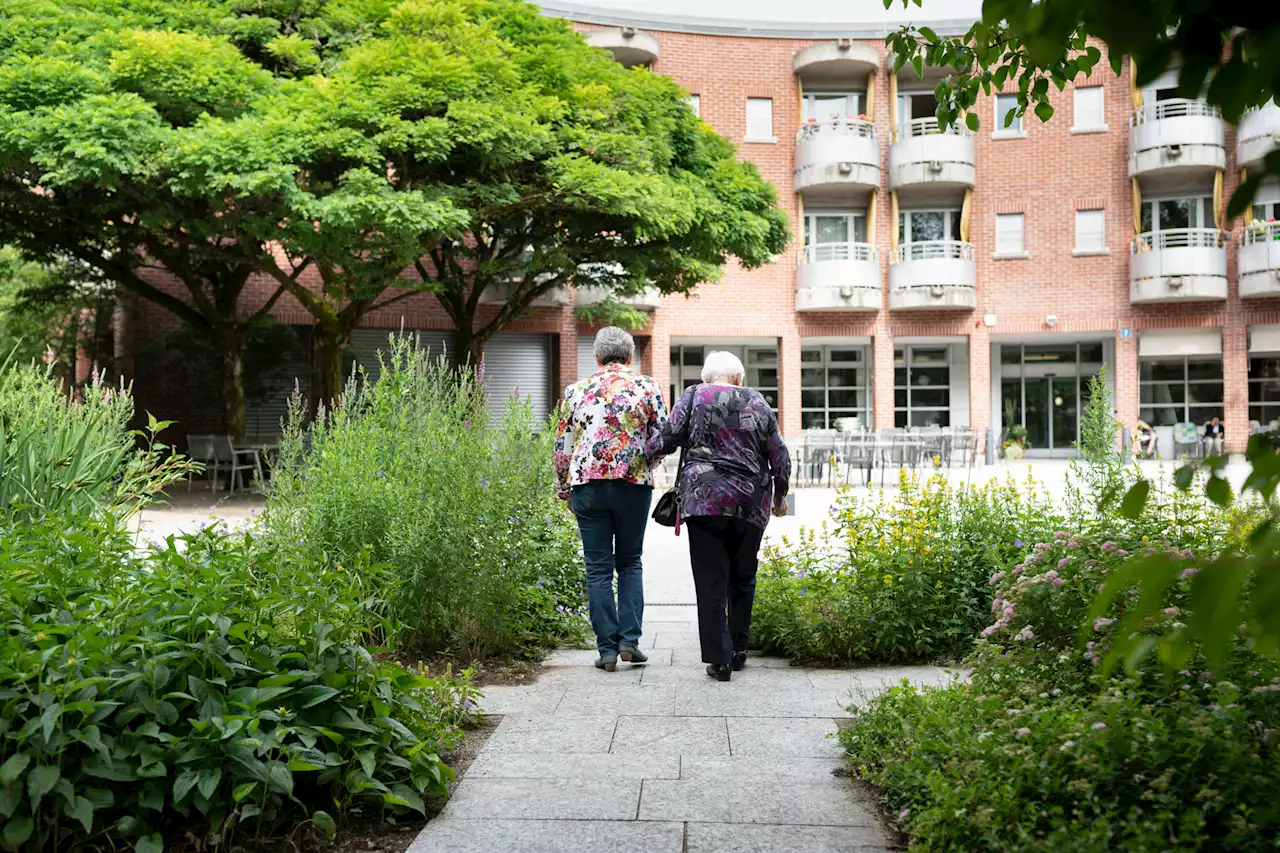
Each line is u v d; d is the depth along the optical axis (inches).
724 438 213.3
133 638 119.0
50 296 871.7
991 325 1184.8
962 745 127.1
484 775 148.9
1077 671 142.3
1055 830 101.7
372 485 229.6
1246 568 37.4
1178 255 1119.6
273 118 570.3
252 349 995.9
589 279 823.7
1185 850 90.7
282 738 119.3
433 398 258.1
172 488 750.5
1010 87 1184.2
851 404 1248.2
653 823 128.7
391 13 627.5
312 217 558.9
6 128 531.8
